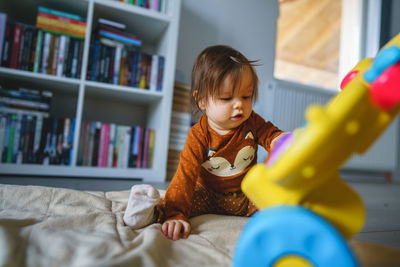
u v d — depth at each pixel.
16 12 1.62
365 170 2.86
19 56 1.41
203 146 0.73
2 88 1.37
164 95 1.65
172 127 1.73
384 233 0.76
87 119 1.81
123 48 1.65
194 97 0.78
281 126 2.27
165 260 0.41
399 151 2.90
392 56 0.31
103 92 1.66
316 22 2.73
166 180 1.71
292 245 0.30
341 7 2.84
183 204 0.64
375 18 2.85
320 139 0.30
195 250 0.48
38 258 0.38
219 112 0.68
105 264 0.35
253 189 0.37
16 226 0.50
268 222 0.31
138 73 1.65
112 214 0.62
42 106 1.45
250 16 2.27
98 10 1.60
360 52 2.83
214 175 0.76
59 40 1.47
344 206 0.37
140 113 1.95
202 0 2.12
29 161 1.41
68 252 0.39
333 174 0.36
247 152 0.76
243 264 0.32
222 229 0.61
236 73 0.66
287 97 2.31
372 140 0.34
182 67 2.03
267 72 2.32
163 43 1.78
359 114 0.32
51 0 1.50
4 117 1.37
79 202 0.71
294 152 0.31
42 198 0.70
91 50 1.54
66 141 1.48
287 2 2.61
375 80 0.33
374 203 1.34
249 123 0.77
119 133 1.59
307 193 0.36
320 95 2.46
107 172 1.54
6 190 0.70
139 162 1.64
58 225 0.51
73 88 1.60
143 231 0.53
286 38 2.61
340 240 0.29
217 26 2.15
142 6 1.67
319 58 2.74
